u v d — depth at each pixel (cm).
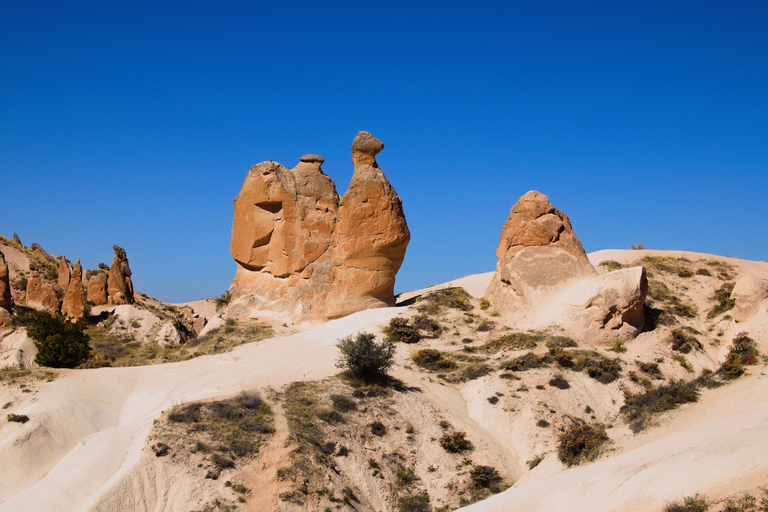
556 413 2977
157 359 4003
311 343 3900
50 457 2520
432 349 3722
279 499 2223
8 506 2145
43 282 5909
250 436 2500
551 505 1998
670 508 1691
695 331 3831
